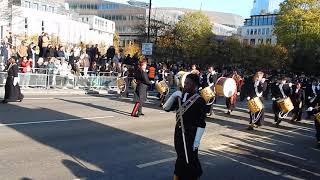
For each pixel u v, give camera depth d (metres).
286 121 17.80
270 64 83.69
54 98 18.84
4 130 10.38
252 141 12.08
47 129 10.94
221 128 14.04
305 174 8.76
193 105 6.06
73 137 10.20
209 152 9.98
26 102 16.39
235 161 9.34
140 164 8.27
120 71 26.38
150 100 21.34
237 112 19.38
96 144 9.68
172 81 28.62
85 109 15.62
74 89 23.73
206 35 86.69
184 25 87.88
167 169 8.08
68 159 8.16
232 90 15.65
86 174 7.30
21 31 69.69
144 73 14.89
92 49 27.42
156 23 61.50
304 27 66.62
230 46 83.56
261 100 14.38
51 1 92.31
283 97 15.96
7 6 49.94
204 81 16.83
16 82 16.05
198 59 77.75
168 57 57.91
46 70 22.56
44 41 23.70
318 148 11.88
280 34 69.12
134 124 13.07
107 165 8.00
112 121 13.27
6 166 7.38
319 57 74.12
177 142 6.14
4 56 21.94
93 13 144.62
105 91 24.69
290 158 10.20
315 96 18.75
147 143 10.31
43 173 7.15
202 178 7.77
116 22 138.38
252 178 8.08
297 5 68.69
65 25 90.81
